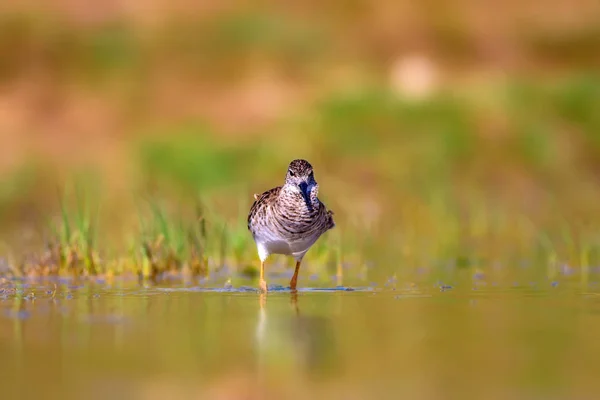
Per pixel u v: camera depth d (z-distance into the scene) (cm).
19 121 2275
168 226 1400
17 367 737
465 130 2167
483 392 663
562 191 2066
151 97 2388
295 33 2616
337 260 1441
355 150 2128
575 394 657
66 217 1351
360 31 2697
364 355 769
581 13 2806
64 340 827
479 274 1315
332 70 2523
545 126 2195
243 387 682
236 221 1647
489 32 2733
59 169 2080
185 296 1096
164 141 2134
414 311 973
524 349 788
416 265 1431
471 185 2067
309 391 671
